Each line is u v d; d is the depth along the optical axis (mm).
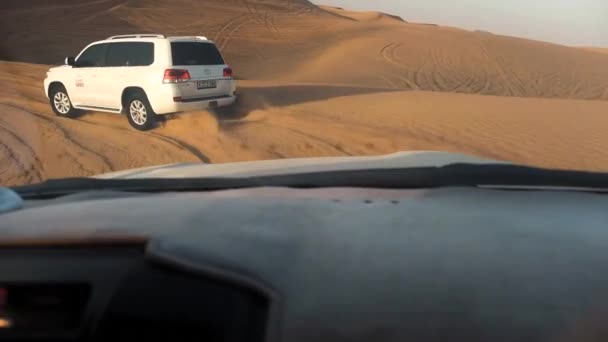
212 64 13453
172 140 11789
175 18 47281
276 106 16234
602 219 2123
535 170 2879
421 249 1754
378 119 15094
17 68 21562
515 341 1443
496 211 2215
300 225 1937
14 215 2139
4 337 1589
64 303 1643
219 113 14344
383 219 2055
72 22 40312
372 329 1479
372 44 47719
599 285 1572
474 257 1704
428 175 2824
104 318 1566
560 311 1498
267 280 1577
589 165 11742
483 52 48656
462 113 16719
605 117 17359
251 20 51969
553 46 58688
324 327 1489
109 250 1712
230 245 1702
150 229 1819
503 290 1560
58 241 1700
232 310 1553
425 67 42375
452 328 1472
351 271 1634
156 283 1589
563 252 1744
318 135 12758
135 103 12812
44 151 10344
